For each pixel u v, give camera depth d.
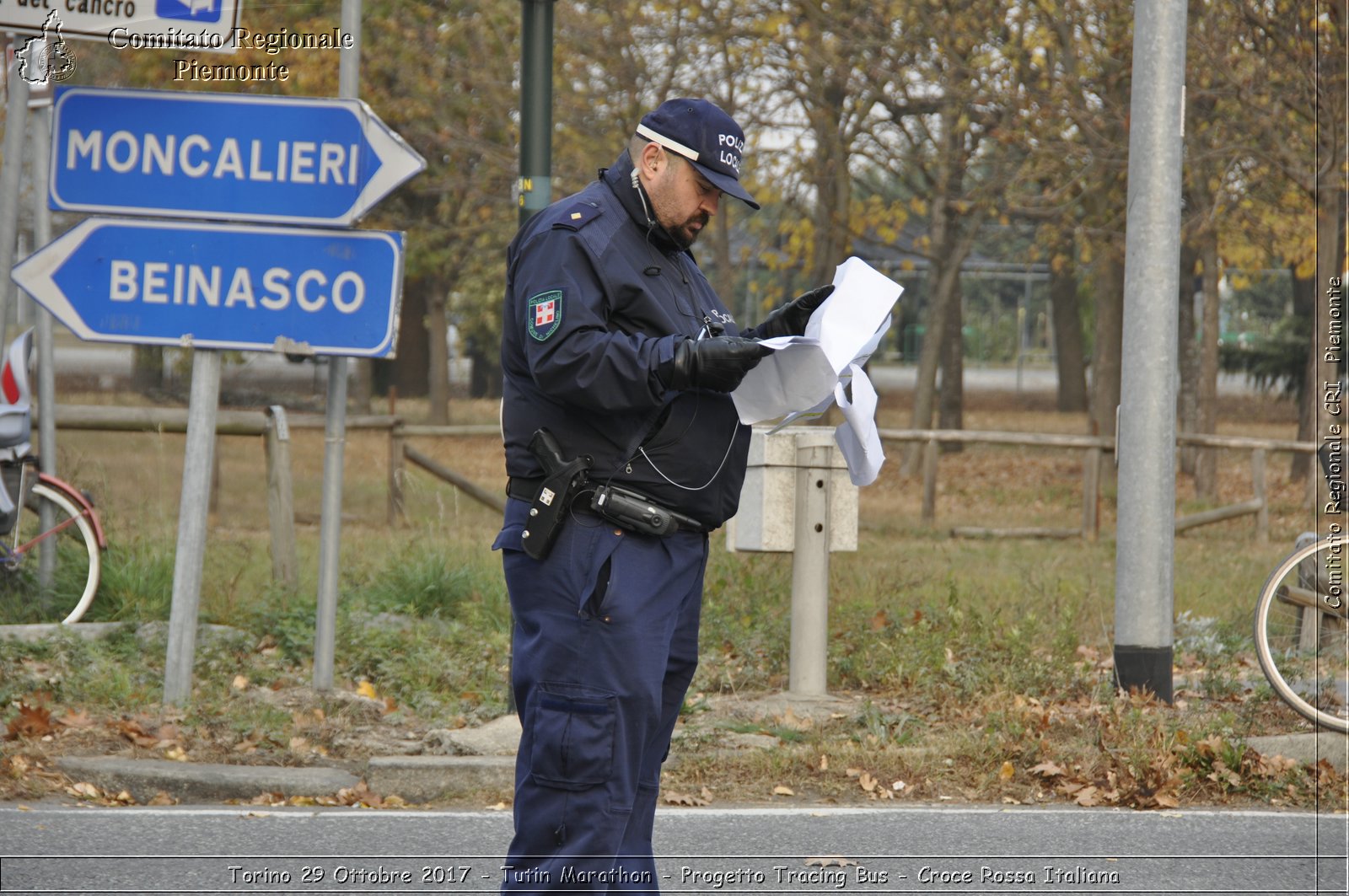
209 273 19.05
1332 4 40.28
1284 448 43.03
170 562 25.52
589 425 9.84
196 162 19.05
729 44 48.16
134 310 19.03
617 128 50.44
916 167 55.22
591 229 9.75
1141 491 20.25
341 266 19.09
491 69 53.69
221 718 18.56
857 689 21.75
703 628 24.33
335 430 20.30
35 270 18.88
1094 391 56.34
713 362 9.34
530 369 9.71
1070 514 51.56
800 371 9.81
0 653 20.95
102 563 24.20
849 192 54.94
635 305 9.77
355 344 19.16
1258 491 43.03
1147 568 20.19
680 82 49.38
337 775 16.61
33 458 23.78
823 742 18.02
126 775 16.14
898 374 157.38
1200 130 45.06
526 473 10.18
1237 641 24.31
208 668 21.25
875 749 17.53
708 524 10.26
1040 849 14.30
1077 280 90.38
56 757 16.72
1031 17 44.66
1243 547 40.72
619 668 9.75
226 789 16.14
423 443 67.56
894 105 49.47
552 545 9.82
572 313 9.47
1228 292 122.56
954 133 51.28
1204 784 16.59
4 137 20.94
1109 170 47.44
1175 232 20.44
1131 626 20.27
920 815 15.43
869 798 16.30
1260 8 40.81
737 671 22.23
